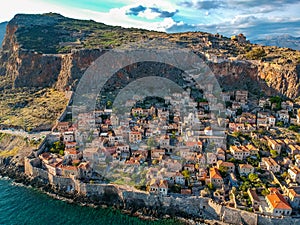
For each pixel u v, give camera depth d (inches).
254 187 4104.3
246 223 3681.1
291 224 3570.4
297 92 6633.9
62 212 4025.6
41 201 4264.3
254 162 4645.7
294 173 4178.2
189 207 3969.0
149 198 4042.8
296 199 3742.6
